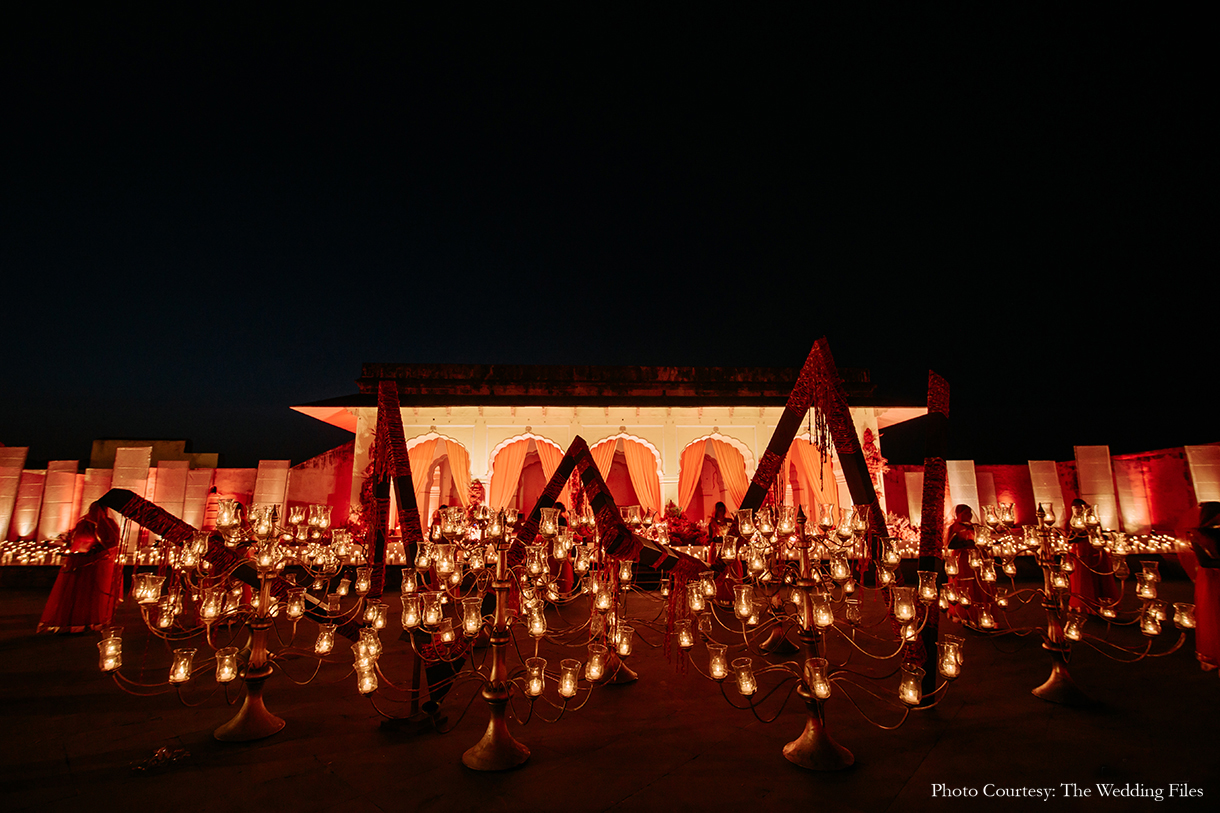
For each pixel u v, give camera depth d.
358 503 14.80
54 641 7.71
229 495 15.67
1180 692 5.18
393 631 8.20
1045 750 4.04
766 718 4.76
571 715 4.88
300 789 3.63
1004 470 16.52
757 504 5.98
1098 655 6.44
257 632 4.58
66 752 4.20
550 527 4.97
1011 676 5.76
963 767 3.81
